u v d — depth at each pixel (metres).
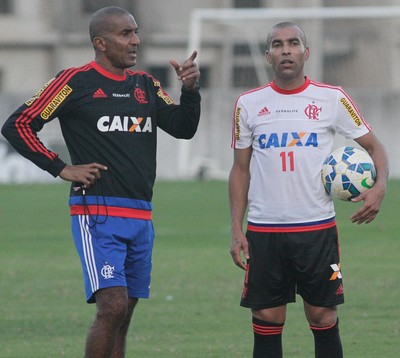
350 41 131.12
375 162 23.41
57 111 23.41
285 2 144.38
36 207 72.19
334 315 23.55
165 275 42.09
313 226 23.06
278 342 23.80
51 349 28.88
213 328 31.62
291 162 23.06
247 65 119.12
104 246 23.14
